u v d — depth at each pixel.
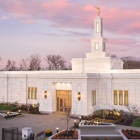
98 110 36.84
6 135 23.38
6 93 47.78
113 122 29.86
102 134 23.72
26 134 21.27
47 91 37.28
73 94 34.91
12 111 38.28
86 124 27.48
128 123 29.75
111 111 35.19
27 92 45.22
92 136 22.86
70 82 35.50
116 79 36.97
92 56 44.94
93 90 36.31
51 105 36.81
